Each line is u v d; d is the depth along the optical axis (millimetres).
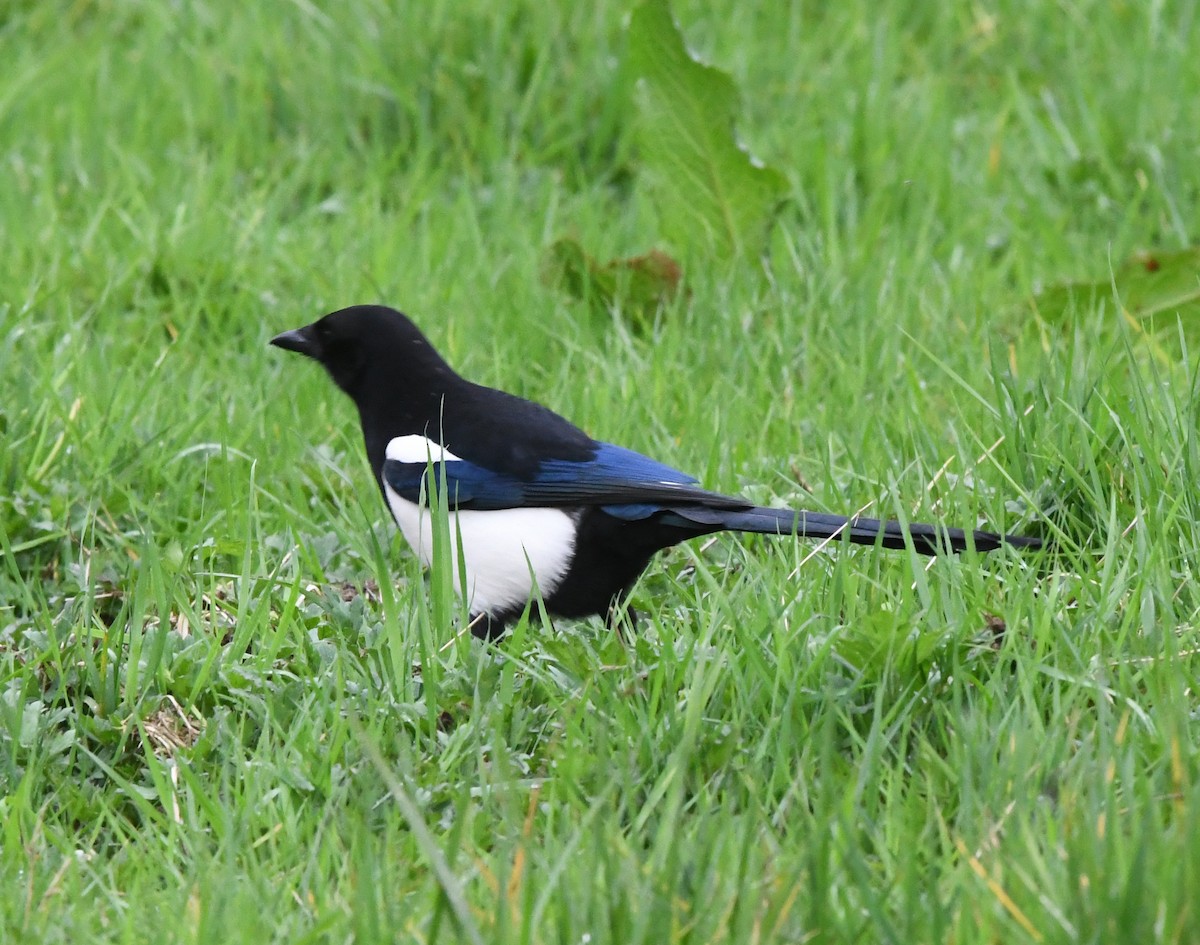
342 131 16500
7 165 15758
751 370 12039
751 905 5812
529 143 16422
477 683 7773
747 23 17703
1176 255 11961
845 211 14969
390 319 9859
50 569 10023
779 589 8453
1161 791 6605
